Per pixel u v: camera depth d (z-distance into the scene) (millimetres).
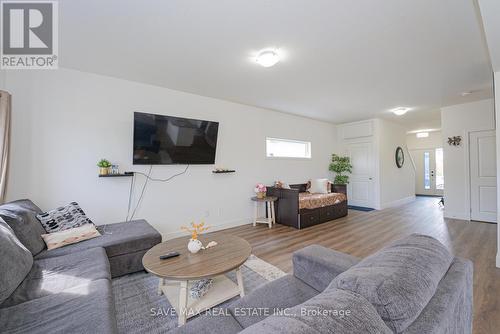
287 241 3328
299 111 4895
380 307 672
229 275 2281
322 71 2855
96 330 1026
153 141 3148
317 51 2367
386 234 3609
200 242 1954
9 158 2287
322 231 3830
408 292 705
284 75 2967
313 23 1908
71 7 1693
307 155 5656
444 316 722
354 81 3184
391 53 2422
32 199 2500
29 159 2494
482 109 4188
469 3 1674
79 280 1488
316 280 1386
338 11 1765
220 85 3312
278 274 2307
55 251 1938
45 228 2152
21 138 2457
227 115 4094
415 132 8258
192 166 3660
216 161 3951
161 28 1960
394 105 4434
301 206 4043
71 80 2738
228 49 2314
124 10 1730
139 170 3176
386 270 790
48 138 2596
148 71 2826
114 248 2150
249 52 2377
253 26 1942
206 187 3812
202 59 2520
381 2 1671
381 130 5746
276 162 4891
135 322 1620
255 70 2812
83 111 2799
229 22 1888
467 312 1019
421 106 4539
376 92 3652
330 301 649
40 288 1392
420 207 5809
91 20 1846
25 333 1017
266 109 4703
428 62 2633
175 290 1880
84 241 2158
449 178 4590
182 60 2541
